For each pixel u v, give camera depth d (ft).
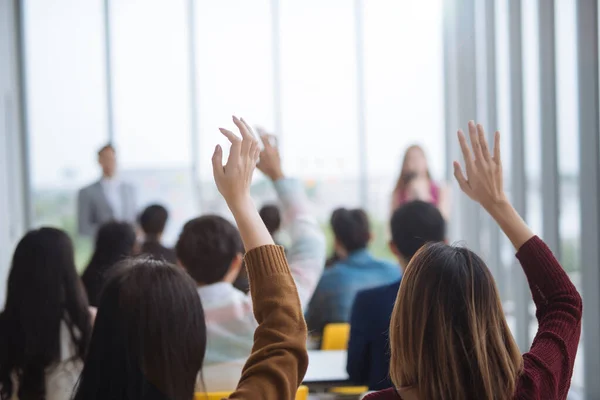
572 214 14.05
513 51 17.94
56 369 6.94
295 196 8.04
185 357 4.89
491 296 4.30
